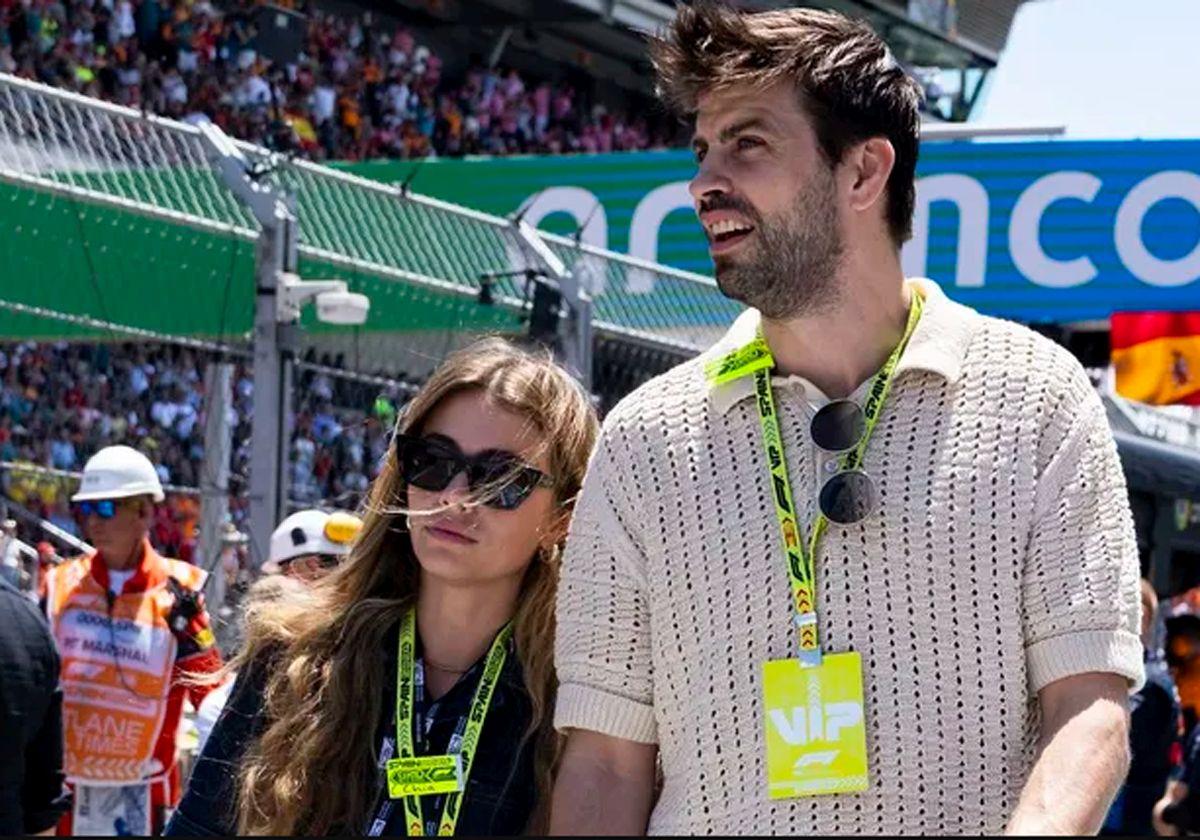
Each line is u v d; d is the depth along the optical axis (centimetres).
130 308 732
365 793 286
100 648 629
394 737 289
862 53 241
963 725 227
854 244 241
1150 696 709
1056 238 1279
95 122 668
